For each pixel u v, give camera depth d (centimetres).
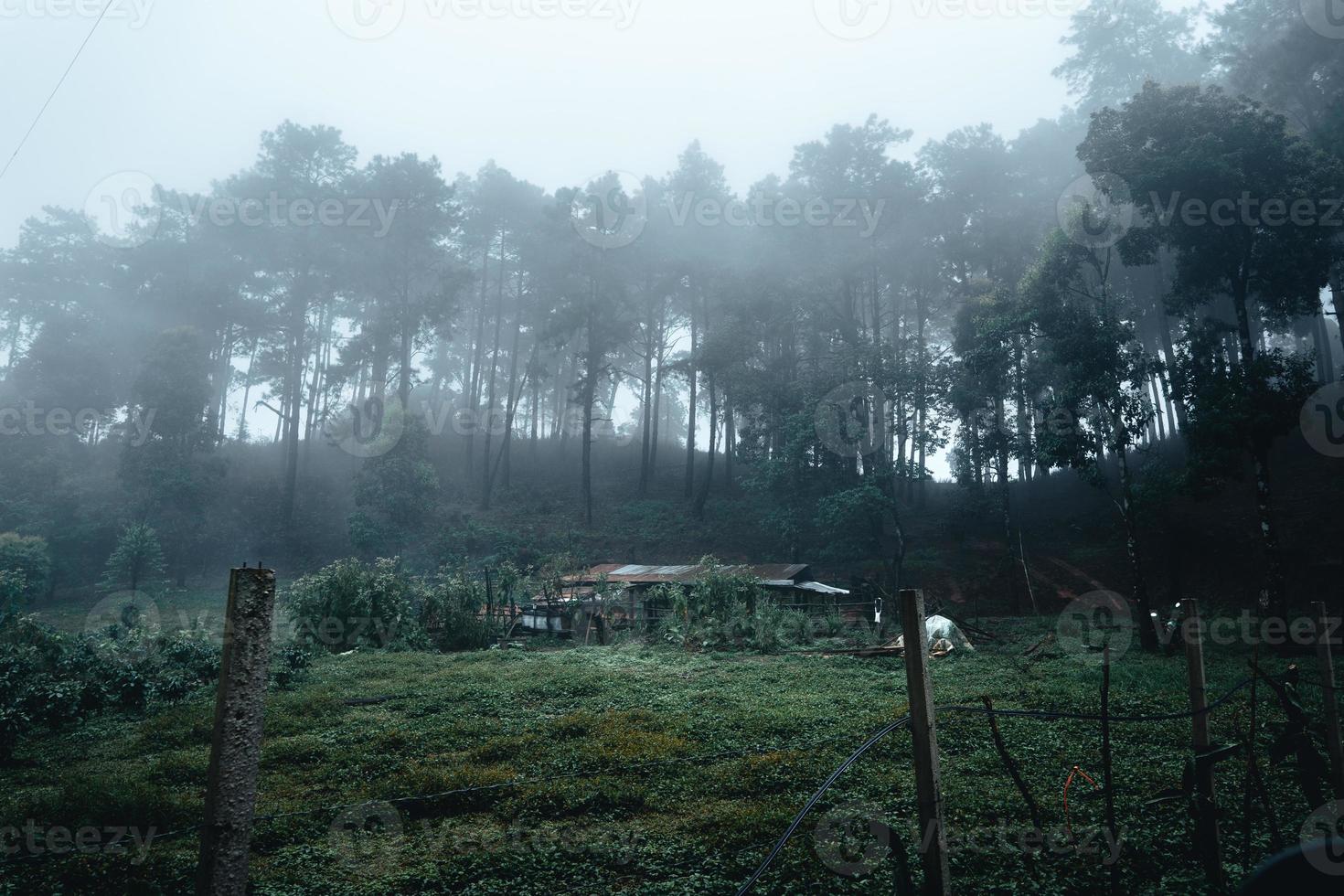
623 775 1055
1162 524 3831
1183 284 2684
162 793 956
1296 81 3350
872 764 1074
